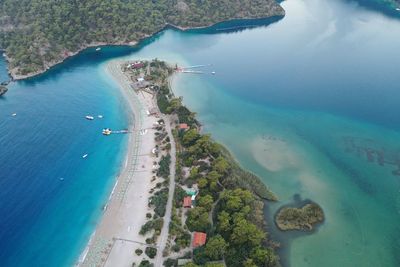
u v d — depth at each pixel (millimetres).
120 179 150750
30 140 176625
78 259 121000
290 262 118062
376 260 120312
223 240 114562
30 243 128250
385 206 140000
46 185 151625
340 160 161750
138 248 121125
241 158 162625
